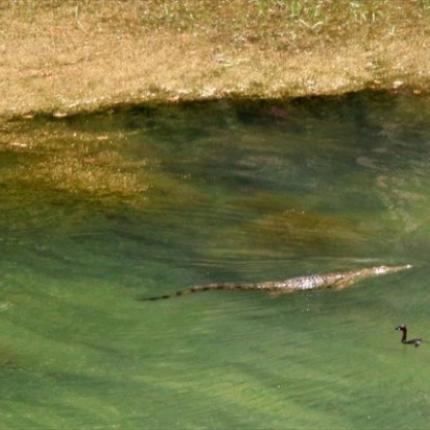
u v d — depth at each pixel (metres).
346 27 37.47
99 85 33.88
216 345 22.20
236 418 20.03
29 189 28.55
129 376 21.25
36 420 20.06
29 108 32.78
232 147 31.27
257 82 34.47
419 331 22.70
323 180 29.66
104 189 28.72
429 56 36.09
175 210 27.75
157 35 36.56
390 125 32.66
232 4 38.44
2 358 21.88
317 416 20.12
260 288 24.08
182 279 24.45
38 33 36.19
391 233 26.78
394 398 20.67
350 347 22.17
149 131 32.00
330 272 24.75
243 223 27.12
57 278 24.53
